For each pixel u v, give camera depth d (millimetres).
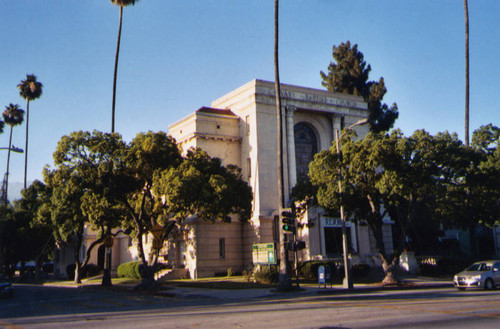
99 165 29156
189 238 39625
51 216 40594
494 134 39562
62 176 29078
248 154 41344
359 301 19016
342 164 29094
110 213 32312
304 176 43219
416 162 28047
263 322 12867
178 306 19672
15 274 80125
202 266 38406
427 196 30766
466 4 41500
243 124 42469
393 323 11922
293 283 31547
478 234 54312
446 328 10930
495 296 19500
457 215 37281
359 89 61125
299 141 43938
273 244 31703
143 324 13219
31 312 18828
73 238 54906
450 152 28219
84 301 23859
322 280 27219
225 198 28750
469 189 34781
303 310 15719
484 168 33094
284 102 42031
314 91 43906
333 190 28375
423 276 36750
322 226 39219
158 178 28844
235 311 16188
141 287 30203
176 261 40938
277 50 28766
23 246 56844
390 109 59500
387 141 28000
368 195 29953
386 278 29859
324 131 44812
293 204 31922
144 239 46562
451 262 37844
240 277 36562
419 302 17469
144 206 33281
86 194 31500
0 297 27328
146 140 29656
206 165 30875
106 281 36000
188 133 42344
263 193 39656
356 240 41562
